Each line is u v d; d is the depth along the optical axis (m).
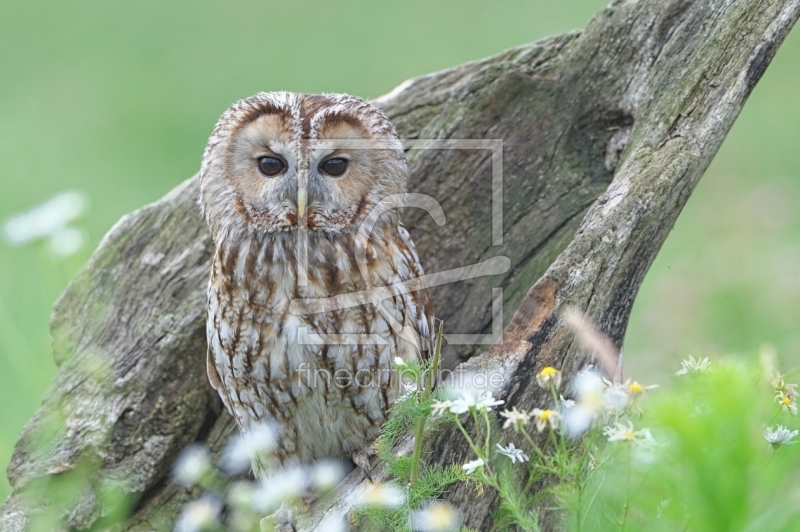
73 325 9.11
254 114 8.03
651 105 8.34
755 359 6.10
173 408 8.73
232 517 8.70
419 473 6.54
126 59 21.55
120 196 17.53
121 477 8.45
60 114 19.81
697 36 8.24
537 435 6.78
